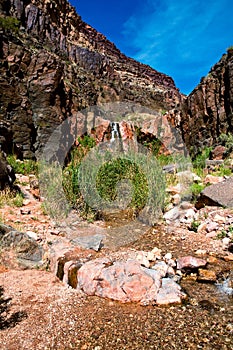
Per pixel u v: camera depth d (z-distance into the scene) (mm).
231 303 2256
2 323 2029
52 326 1985
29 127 10570
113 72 31250
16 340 1849
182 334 1872
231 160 8219
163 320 2035
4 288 2508
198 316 2074
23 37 15867
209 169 7961
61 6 30969
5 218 4121
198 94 12438
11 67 11500
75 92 15422
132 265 2566
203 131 11805
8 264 2951
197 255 3293
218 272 2855
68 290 2508
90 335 1882
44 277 2787
